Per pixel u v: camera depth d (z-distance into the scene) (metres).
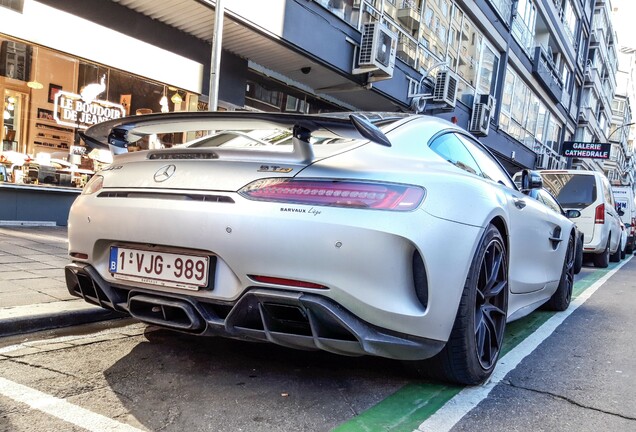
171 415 2.20
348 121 2.15
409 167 2.46
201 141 3.25
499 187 3.28
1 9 5.88
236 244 2.22
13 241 5.71
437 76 12.91
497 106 18.17
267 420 2.20
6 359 2.72
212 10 7.14
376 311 2.15
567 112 29.58
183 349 3.04
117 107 7.49
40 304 3.44
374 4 10.51
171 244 2.37
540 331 4.18
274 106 10.78
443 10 13.67
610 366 3.28
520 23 19.47
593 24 34.91
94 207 2.65
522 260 3.59
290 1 8.24
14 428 2.00
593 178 9.79
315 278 2.13
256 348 3.12
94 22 6.98
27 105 6.70
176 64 7.88
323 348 2.23
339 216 2.14
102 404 2.26
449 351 2.54
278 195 2.23
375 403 2.45
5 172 6.70
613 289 6.89
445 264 2.31
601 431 2.31
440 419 2.33
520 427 2.31
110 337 3.22
